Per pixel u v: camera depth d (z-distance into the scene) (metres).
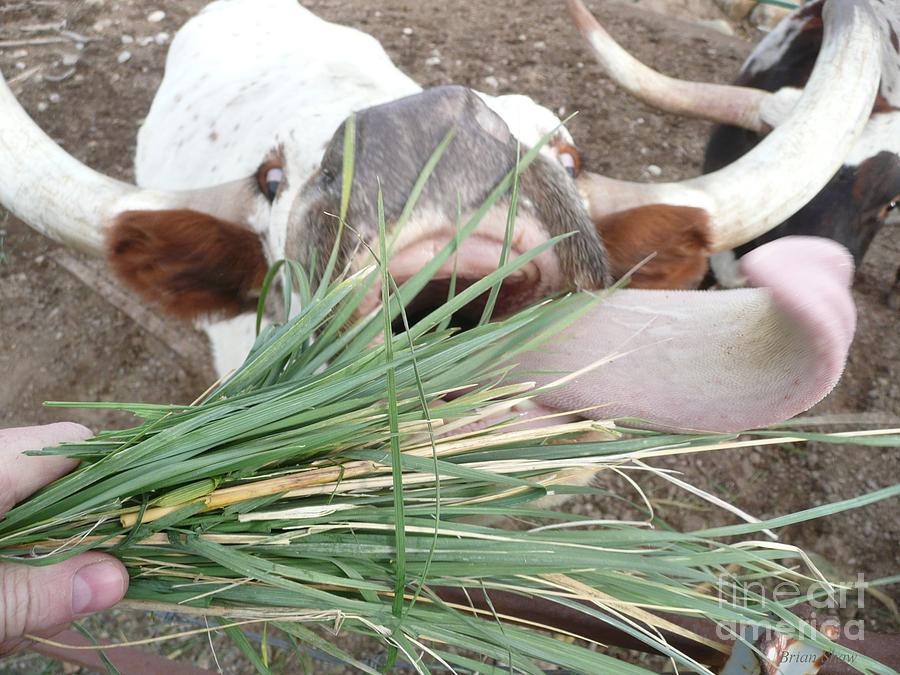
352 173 0.29
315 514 0.24
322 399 0.24
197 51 0.73
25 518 0.25
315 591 0.24
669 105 0.73
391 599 0.25
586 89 1.13
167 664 0.36
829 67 0.47
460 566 0.24
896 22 0.73
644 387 0.30
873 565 0.64
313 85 0.55
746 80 0.86
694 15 1.40
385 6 1.26
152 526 0.24
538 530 0.25
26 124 0.45
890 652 0.25
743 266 0.25
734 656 0.26
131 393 0.76
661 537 0.24
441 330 0.29
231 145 0.57
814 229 0.68
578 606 0.25
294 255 0.34
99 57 1.16
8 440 0.27
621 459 0.27
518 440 0.28
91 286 0.84
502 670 0.24
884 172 0.66
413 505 0.26
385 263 0.23
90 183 0.44
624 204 0.44
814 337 0.24
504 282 0.36
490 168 0.31
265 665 0.25
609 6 1.34
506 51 1.18
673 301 0.31
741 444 0.27
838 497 0.68
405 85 0.57
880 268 0.93
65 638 0.38
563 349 0.32
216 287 0.48
